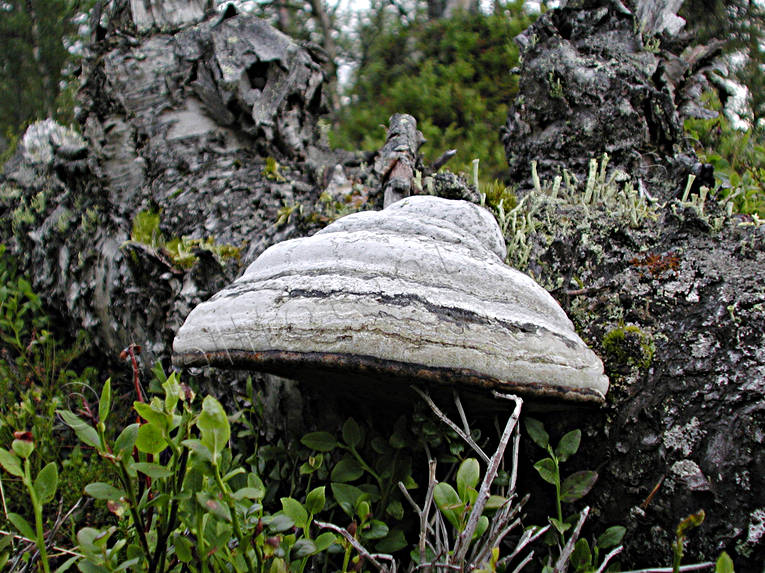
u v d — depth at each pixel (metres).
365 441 0.45
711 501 0.37
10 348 0.70
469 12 1.53
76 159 0.69
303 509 0.33
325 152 0.70
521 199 0.56
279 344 0.36
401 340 0.35
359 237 0.41
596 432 0.41
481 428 0.43
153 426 0.30
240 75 0.64
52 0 1.63
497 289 0.39
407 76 1.41
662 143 0.60
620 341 0.43
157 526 0.33
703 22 1.26
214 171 0.63
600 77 0.60
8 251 0.80
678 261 0.45
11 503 0.51
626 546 0.39
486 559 0.34
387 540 0.38
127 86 0.68
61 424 0.58
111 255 0.63
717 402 0.38
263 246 0.57
